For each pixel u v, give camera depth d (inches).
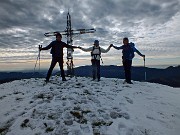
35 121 105.1
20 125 103.6
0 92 161.5
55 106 119.0
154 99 146.6
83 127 101.5
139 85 185.2
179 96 163.9
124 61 186.5
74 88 154.3
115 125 104.0
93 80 196.4
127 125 104.7
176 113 126.8
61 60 180.4
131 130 101.1
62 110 114.5
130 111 120.2
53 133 96.6
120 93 151.2
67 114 110.8
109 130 100.0
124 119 110.0
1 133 101.1
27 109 118.0
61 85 164.9
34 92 147.1
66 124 103.0
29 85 173.5
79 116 109.5
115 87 168.7
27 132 98.3
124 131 100.0
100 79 208.1
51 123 103.1
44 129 99.5
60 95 135.6
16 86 175.8
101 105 124.0
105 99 134.3
